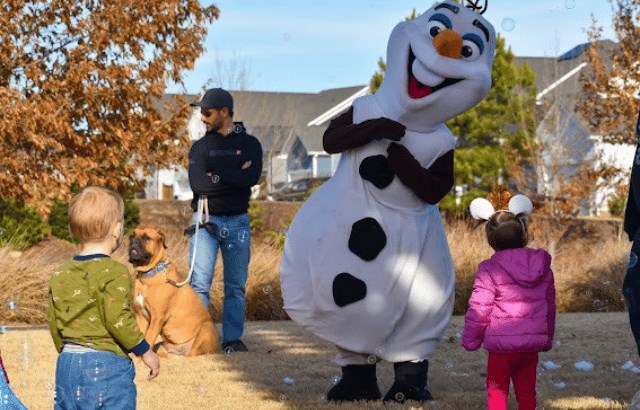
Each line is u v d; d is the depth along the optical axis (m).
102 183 12.39
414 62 5.54
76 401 4.07
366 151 5.62
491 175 28.73
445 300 5.68
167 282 7.65
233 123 8.21
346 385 5.74
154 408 5.54
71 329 4.12
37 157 12.01
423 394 5.70
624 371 6.87
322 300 5.54
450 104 5.55
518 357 5.03
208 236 8.18
